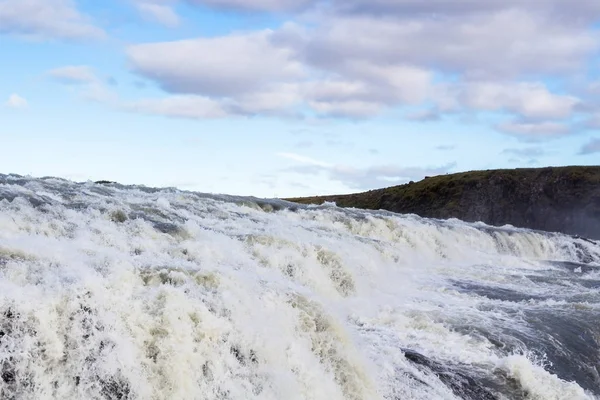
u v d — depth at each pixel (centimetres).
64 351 862
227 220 2131
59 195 1864
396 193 7575
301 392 1038
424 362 1257
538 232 3906
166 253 1436
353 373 1142
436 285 2038
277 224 2259
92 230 1482
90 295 934
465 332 1473
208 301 1054
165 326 949
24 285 925
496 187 6794
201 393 937
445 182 7125
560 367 1390
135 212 1859
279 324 1114
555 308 1809
